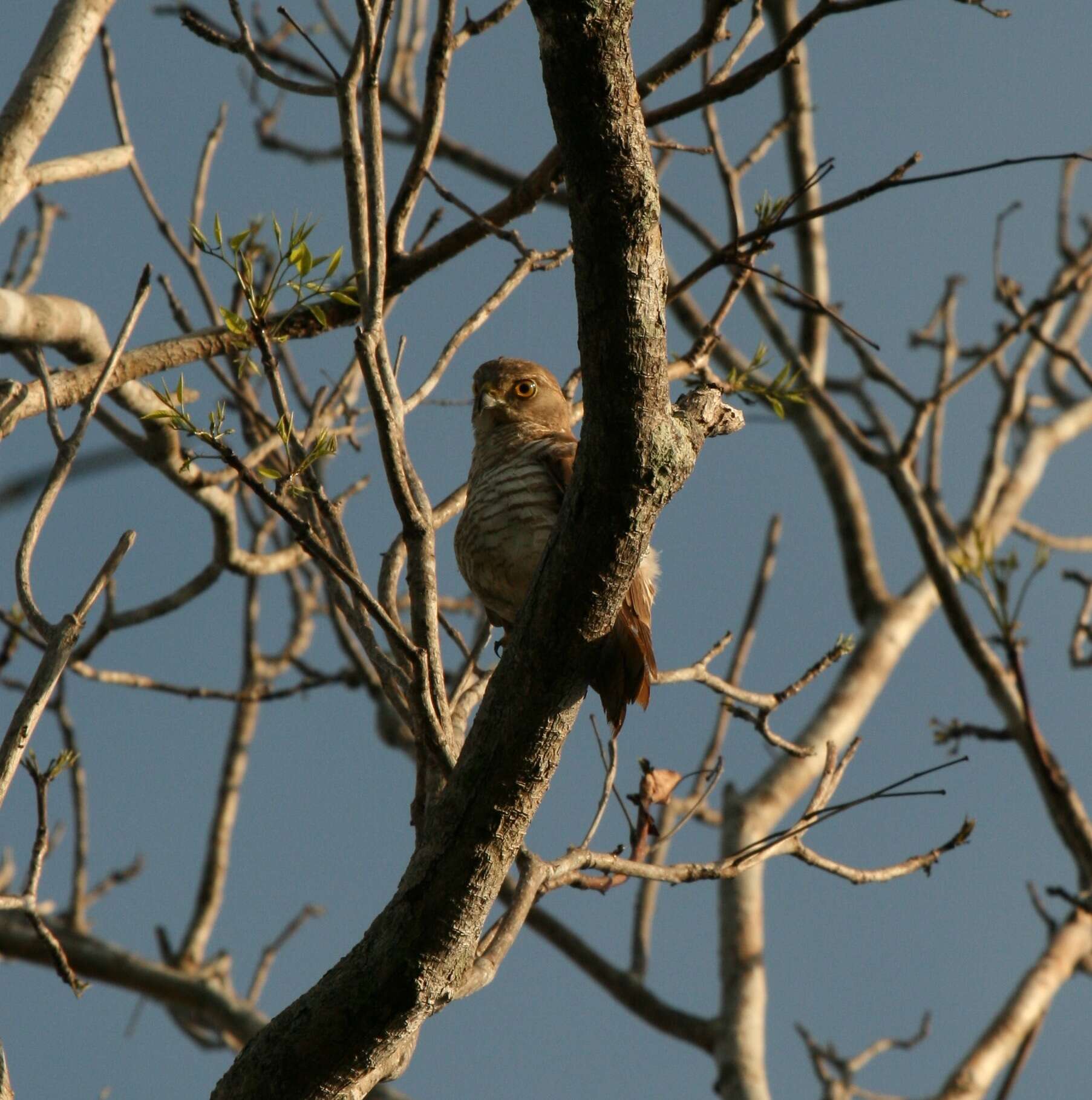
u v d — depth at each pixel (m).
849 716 16.27
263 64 9.27
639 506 6.40
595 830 8.29
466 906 6.91
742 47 10.69
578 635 6.69
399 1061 7.32
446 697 8.25
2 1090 7.08
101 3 10.83
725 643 9.49
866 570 17.52
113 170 10.96
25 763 7.79
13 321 10.50
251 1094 6.95
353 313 10.98
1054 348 15.51
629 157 5.71
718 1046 14.34
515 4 10.01
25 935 15.54
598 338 6.07
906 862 8.88
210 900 16.30
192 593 12.88
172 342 10.93
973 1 10.18
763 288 17.12
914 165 9.64
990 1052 13.75
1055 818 13.07
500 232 9.88
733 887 15.23
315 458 7.21
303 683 14.41
